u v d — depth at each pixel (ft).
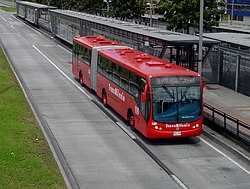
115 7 350.64
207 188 86.58
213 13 245.45
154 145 114.11
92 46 173.17
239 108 148.05
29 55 285.43
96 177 91.20
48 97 168.96
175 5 243.19
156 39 174.29
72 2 476.95
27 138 111.24
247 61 168.66
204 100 158.81
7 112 135.64
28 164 91.76
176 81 113.39
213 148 112.68
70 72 226.79
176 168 97.66
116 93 140.15
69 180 88.99
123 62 133.39
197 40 164.55
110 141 116.37
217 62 187.93
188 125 114.52
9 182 81.87
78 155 104.73
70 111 147.95
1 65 236.43
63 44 346.33
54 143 113.29
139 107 118.73
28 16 524.11
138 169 96.48
